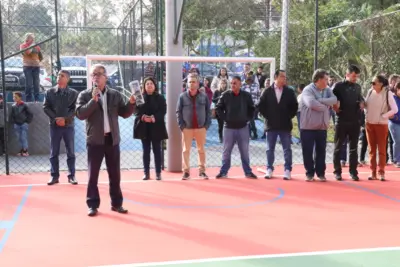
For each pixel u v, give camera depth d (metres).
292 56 16.20
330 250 4.50
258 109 8.19
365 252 4.45
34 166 9.52
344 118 7.84
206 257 4.28
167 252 4.41
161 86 9.12
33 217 5.65
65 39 17.94
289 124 8.09
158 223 5.40
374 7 22.73
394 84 9.20
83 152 11.30
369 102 7.95
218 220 5.55
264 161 10.15
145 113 7.86
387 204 6.40
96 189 5.78
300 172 8.82
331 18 20.48
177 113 8.03
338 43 16.03
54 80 11.89
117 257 4.27
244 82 12.97
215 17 26.47
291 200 6.59
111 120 5.70
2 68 8.35
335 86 7.87
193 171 8.95
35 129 11.04
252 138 13.18
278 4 23.50
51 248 4.52
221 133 12.52
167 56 8.54
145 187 7.41
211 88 13.74
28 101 11.31
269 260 4.21
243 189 7.29
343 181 7.94
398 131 9.15
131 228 5.19
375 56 14.39
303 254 4.38
